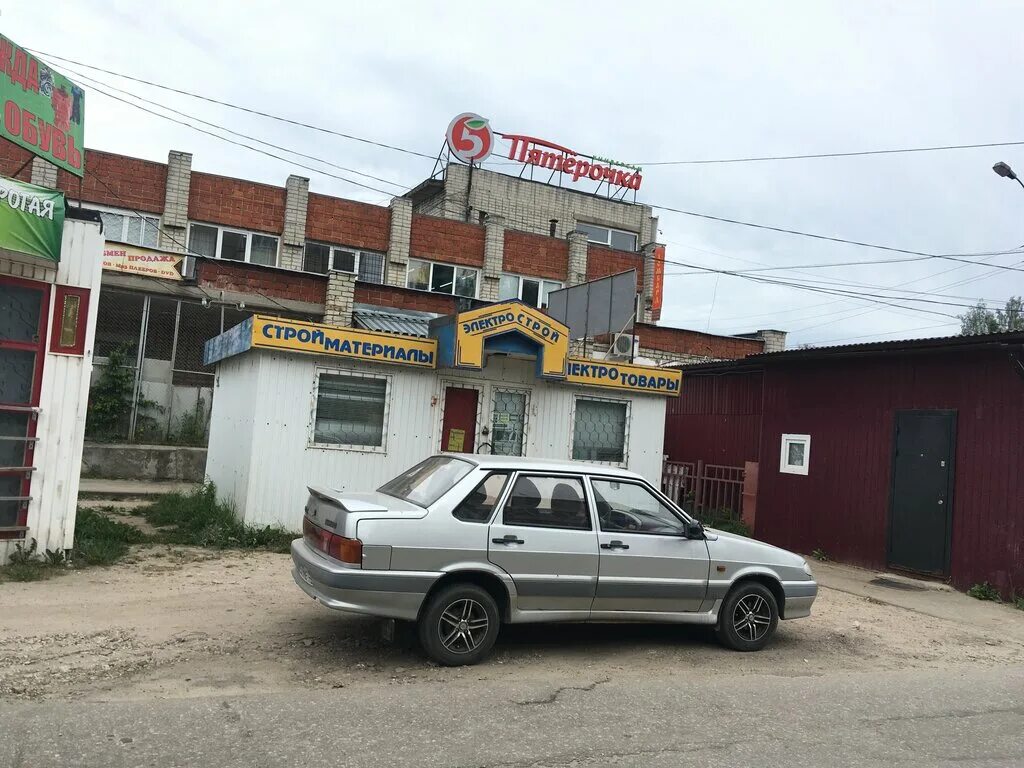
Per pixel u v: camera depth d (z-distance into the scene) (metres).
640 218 33.25
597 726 4.82
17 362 7.77
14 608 6.51
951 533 10.98
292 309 18.36
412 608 5.71
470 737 4.50
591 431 12.95
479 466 6.25
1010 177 15.07
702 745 4.62
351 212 22.00
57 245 7.70
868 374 12.48
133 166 19.48
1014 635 8.55
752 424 15.93
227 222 20.48
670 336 23.69
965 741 4.96
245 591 7.71
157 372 16.78
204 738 4.25
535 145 31.94
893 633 8.22
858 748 4.73
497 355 12.04
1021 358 10.19
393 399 11.37
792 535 13.54
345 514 5.70
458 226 23.42
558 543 6.17
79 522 9.84
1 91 7.40
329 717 4.67
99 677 5.15
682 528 6.78
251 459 10.44
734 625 6.89
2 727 4.23
